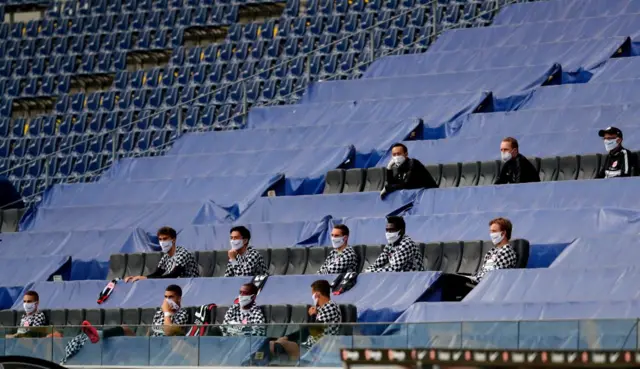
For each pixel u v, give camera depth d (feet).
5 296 121.29
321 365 76.89
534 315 88.17
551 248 102.32
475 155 123.44
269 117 143.33
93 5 196.24
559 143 119.75
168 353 82.79
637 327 67.56
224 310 99.25
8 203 148.87
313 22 175.32
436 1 154.40
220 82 174.19
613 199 106.11
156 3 192.65
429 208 114.21
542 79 133.08
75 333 85.05
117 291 111.75
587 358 43.73
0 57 195.11
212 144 142.10
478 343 71.87
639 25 137.69
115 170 143.13
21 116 191.62
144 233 126.21
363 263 106.73
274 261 112.47
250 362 79.77
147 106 176.96
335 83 144.36
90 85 191.31
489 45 144.25
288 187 129.49
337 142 133.69
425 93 138.51
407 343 73.97
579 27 140.67
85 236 129.49
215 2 188.55
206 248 120.78
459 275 98.32
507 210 108.37
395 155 116.98
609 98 126.52
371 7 173.06
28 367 71.05
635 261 94.79
